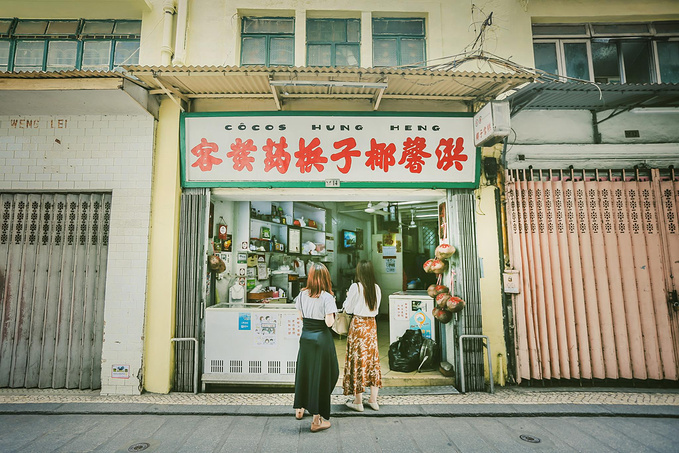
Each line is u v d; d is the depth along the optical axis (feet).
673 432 11.07
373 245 32.86
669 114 16.87
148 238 14.58
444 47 17.24
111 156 14.99
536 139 16.47
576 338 15.26
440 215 16.85
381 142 15.15
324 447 10.05
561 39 18.04
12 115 15.23
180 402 13.15
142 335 14.19
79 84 12.80
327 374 10.98
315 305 11.34
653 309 15.35
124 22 17.53
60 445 10.12
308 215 26.89
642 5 17.52
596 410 12.44
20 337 14.78
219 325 14.65
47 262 15.08
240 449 9.94
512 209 15.80
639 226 15.80
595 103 15.51
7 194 15.31
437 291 15.80
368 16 17.54
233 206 18.51
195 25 16.93
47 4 16.56
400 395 13.83
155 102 15.02
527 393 14.20
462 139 15.19
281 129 15.03
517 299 15.37
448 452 9.84
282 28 17.70
